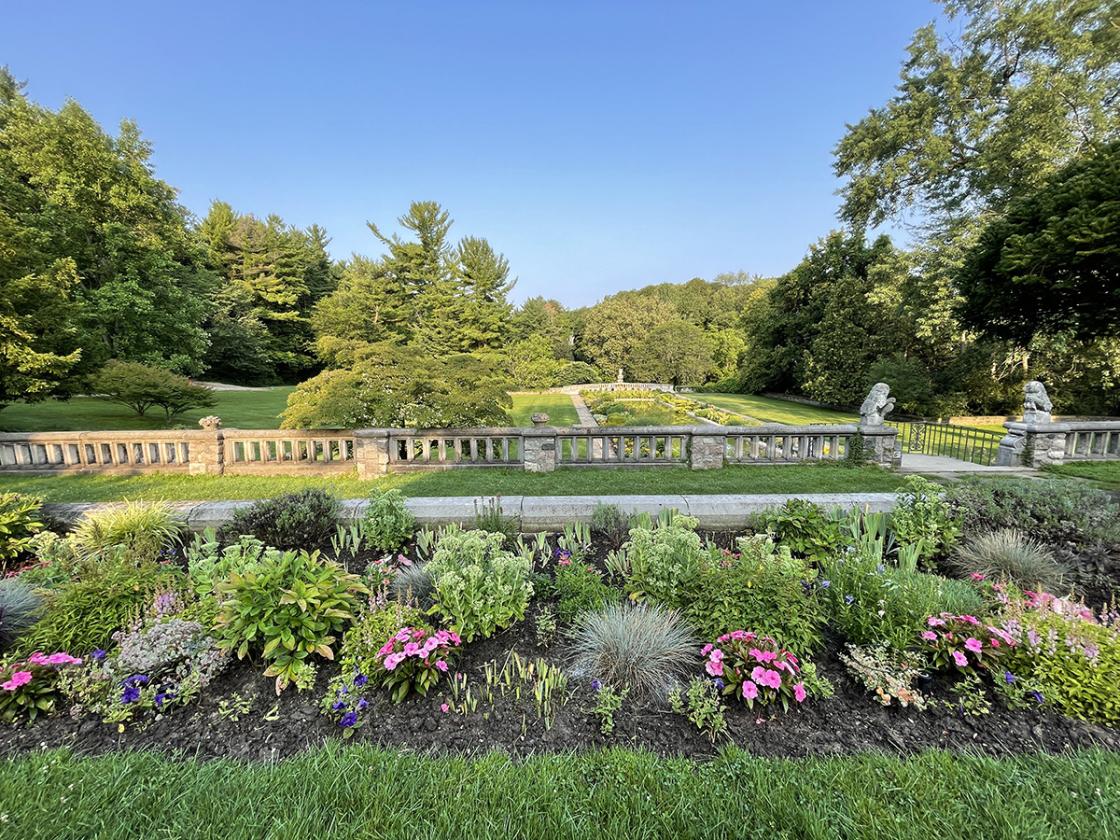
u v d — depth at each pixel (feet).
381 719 6.70
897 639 7.46
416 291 91.04
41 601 8.84
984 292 17.16
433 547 12.26
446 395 26.71
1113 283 14.67
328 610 7.58
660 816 5.20
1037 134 38.55
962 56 45.68
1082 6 38.45
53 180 48.29
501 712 6.86
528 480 22.58
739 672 6.92
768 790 5.49
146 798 5.39
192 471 23.61
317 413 24.44
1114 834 4.95
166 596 8.31
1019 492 13.15
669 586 9.11
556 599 9.98
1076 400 51.03
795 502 12.55
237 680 7.46
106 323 47.16
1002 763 5.87
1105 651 6.93
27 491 20.31
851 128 51.26
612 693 7.05
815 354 62.80
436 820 5.15
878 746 6.24
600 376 117.50
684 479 22.67
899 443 26.76
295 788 5.52
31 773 5.72
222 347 86.33
